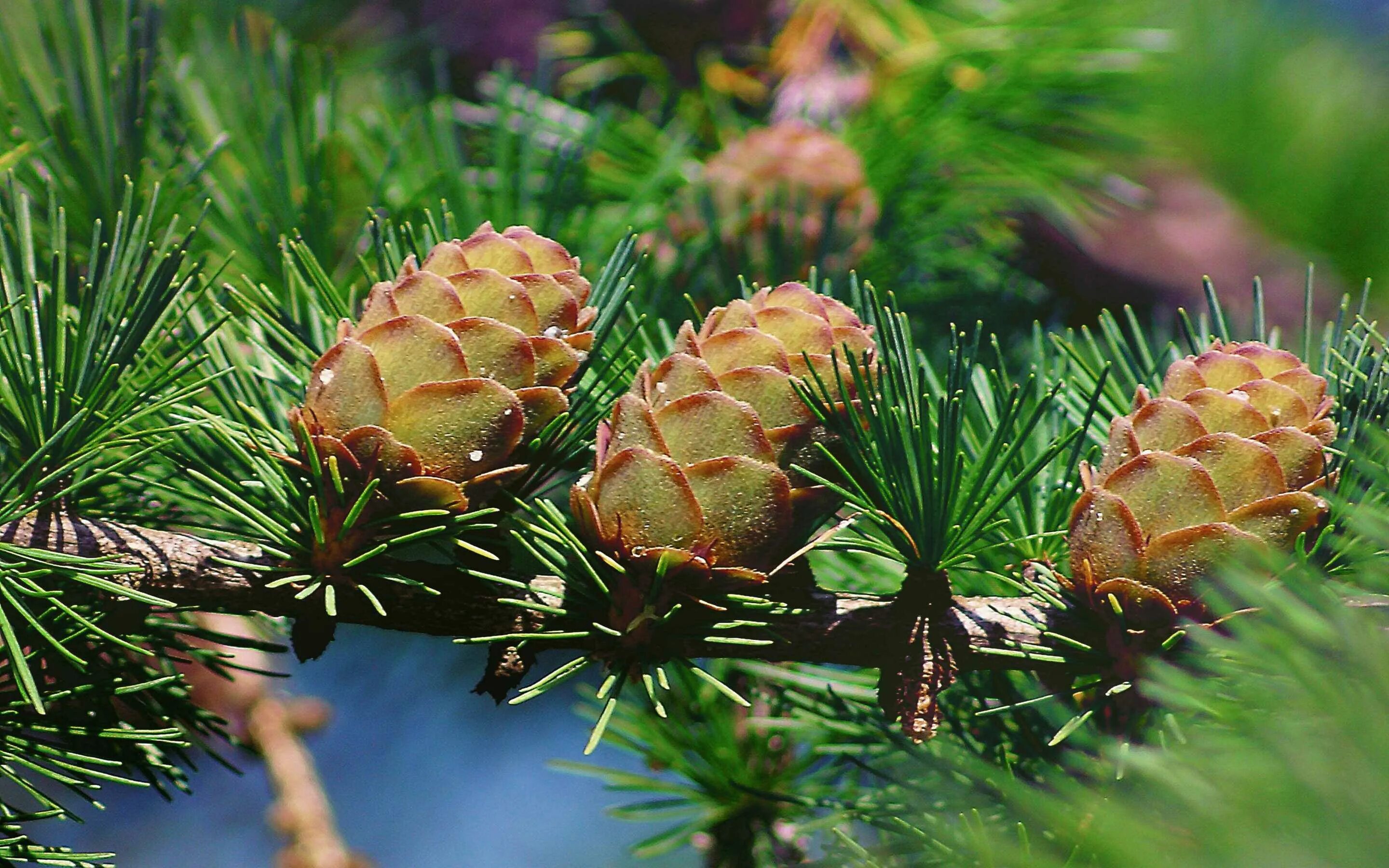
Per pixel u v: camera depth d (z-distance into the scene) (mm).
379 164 555
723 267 541
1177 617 449
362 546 449
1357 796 411
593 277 530
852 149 613
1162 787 430
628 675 453
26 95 517
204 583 451
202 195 527
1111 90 653
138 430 469
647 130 651
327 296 477
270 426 468
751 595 450
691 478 442
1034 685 477
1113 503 448
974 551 473
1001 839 466
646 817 521
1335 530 453
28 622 444
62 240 466
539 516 447
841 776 520
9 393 455
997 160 632
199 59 548
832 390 450
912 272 629
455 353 444
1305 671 424
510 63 654
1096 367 493
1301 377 455
